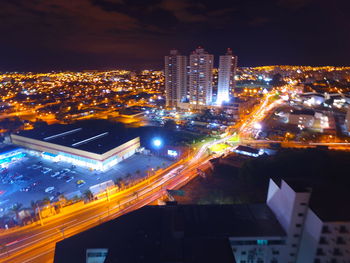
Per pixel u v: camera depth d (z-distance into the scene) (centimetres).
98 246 5725
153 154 16112
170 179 12756
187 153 16062
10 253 8225
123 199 11212
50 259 7925
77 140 15612
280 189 6431
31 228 9475
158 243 5700
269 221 6500
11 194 11650
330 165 10338
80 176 13325
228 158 14462
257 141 17612
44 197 11375
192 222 6438
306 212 5797
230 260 5156
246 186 11338
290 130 19638
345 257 5459
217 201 10238
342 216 5378
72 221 9831
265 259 6194
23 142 16575
